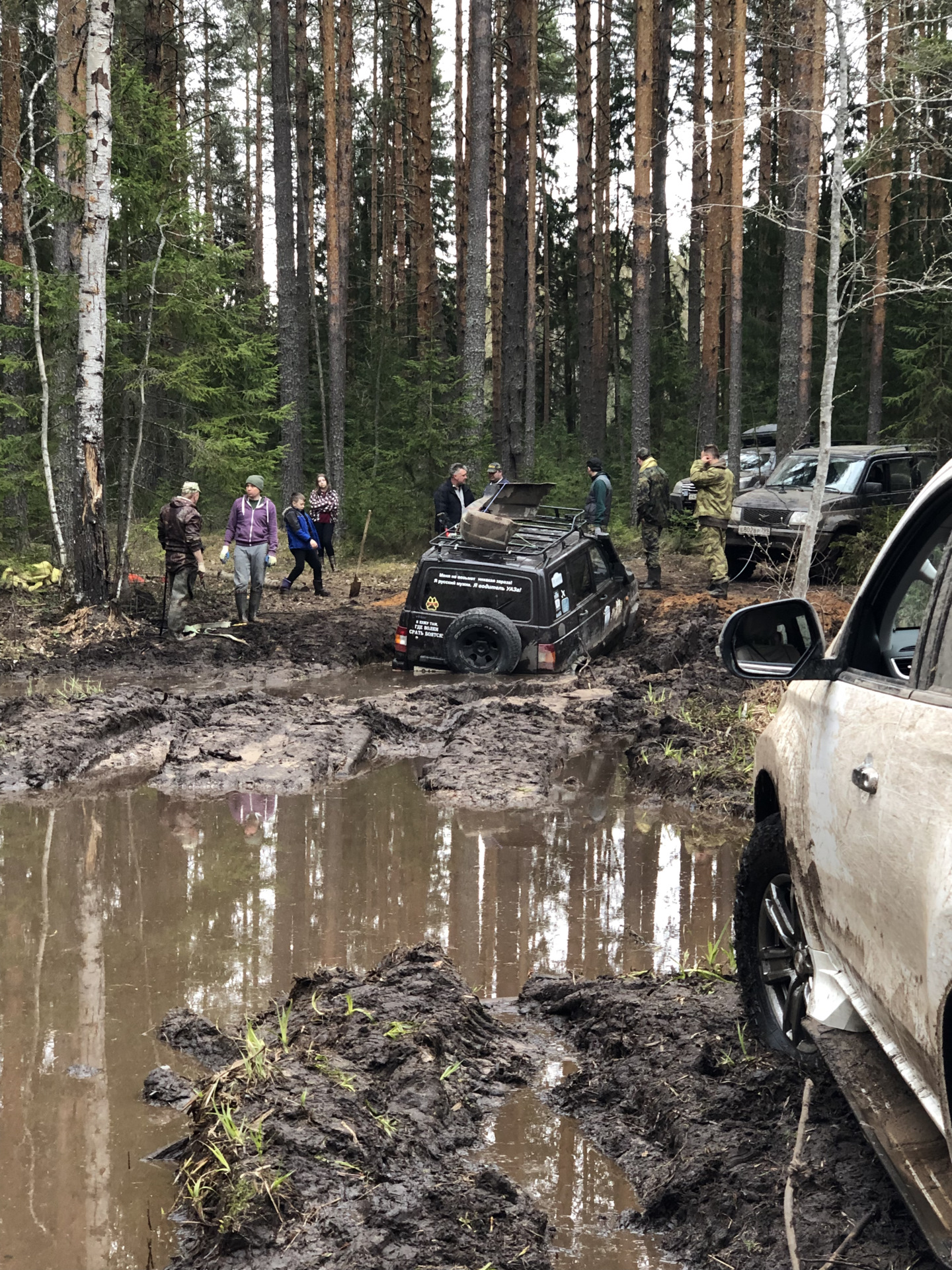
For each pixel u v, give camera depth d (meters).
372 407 29.20
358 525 24.33
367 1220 2.86
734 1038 3.80
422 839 6.66
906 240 25.33
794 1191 2.87
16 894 5.65
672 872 6.07
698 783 7.62
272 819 7.06
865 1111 2.67
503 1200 2.99
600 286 35.69
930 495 2.86
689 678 10.81
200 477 19.19
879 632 3.02
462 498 16.41
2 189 20.33
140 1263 2.84
